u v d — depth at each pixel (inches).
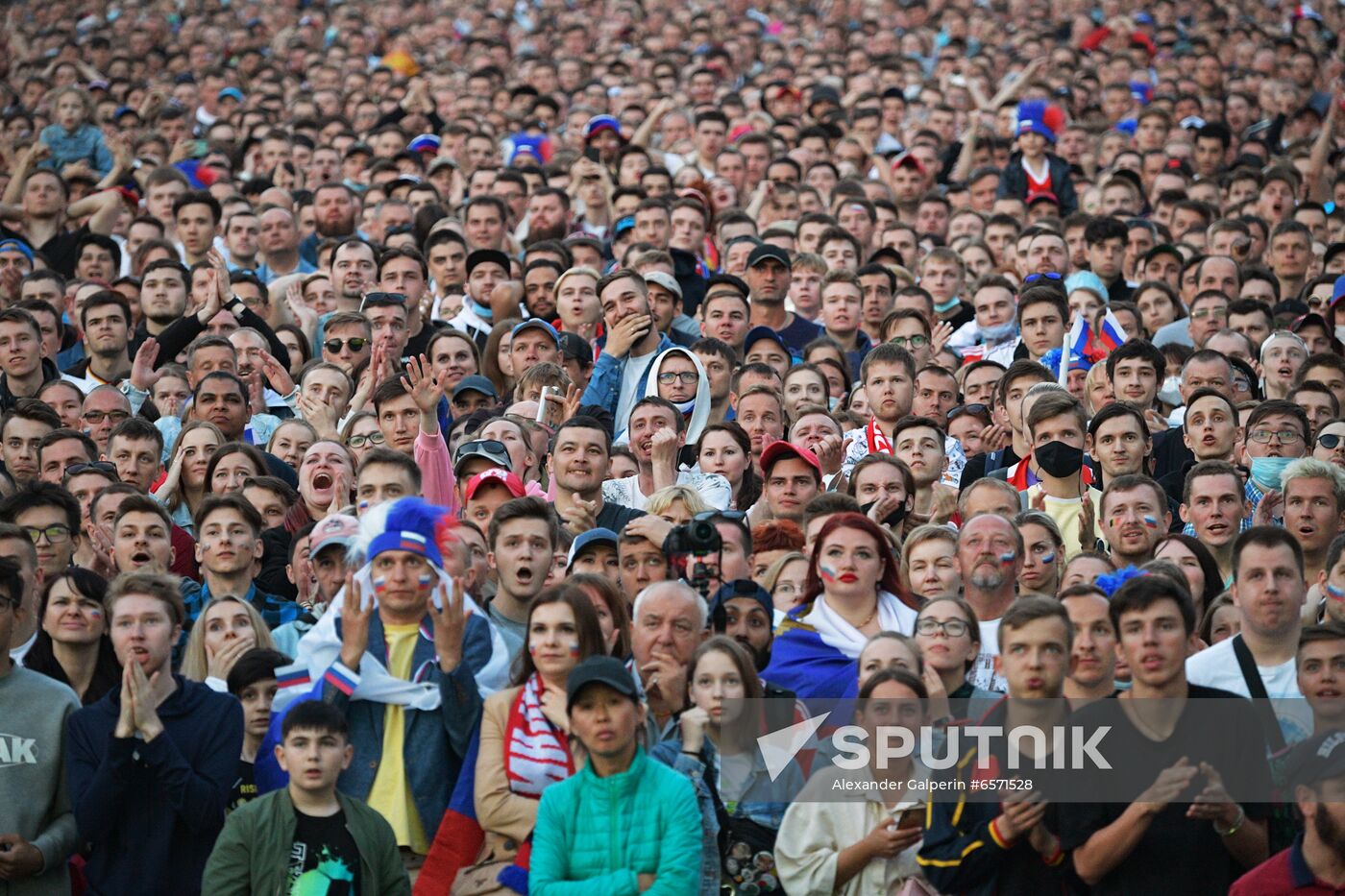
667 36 4067.4
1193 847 1020.5
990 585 1249.4
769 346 1929.1
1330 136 3043.8
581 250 2256.4
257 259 2393.0
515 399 1740.9
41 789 1130.7
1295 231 2308.1
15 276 2220.7
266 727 1162.0
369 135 3238.2
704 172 2965.1
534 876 1017.5
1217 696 1039.0
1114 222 2315.5
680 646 1139.9
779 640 1213.7
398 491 1309.1
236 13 4397.1
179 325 1919.3
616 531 1439.5
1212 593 1320.1
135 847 1104.2
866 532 1228.5
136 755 1096.8
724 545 1258.6
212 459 1507.1
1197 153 3090.6
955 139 3289.9
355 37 4050.2
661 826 1020.5
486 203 2385.6
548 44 4151.1
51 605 1208.2
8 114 3196.4
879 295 2169.0
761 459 1460.4
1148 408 1743.4
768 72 3700.8
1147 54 3914.9
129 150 2947.8
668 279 1980.8
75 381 1919.3
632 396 1765.5
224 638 1221.1
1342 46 4077.3
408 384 1604.3
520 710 1099.3
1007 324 2090.3
